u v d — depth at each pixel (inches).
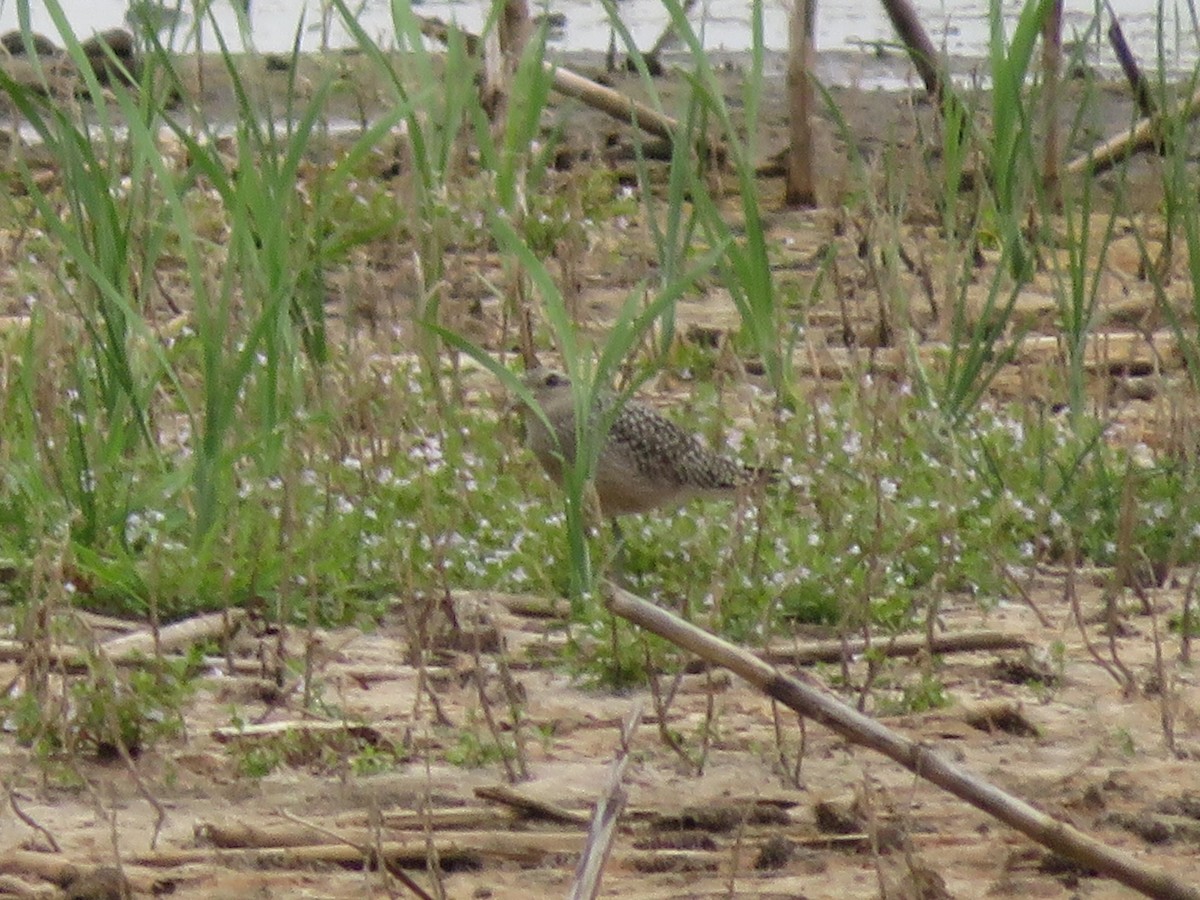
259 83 668.1
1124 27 1122.0
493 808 356.5
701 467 513.0
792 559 480.1
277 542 469.1
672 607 466.3
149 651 432.5
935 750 395.2
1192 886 316.5
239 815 354.9
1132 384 642.2
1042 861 340.2
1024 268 584.1
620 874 334.0
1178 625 466.3
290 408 508.4
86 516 480.4
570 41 1165.1
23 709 388.8
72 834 345.1
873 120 1010.7
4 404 529.3
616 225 848.3
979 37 1157.1
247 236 490.6
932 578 468.4
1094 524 520.7
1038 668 438.0
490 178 692.1
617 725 402.9
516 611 467.8
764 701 420.8
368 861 319.9
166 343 622.2
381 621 463.2
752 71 494.0
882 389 561.0
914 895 317.7
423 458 517.0
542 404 514.0
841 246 805.9
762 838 349.4
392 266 704.4
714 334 701.9
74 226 529.0
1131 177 901.2
